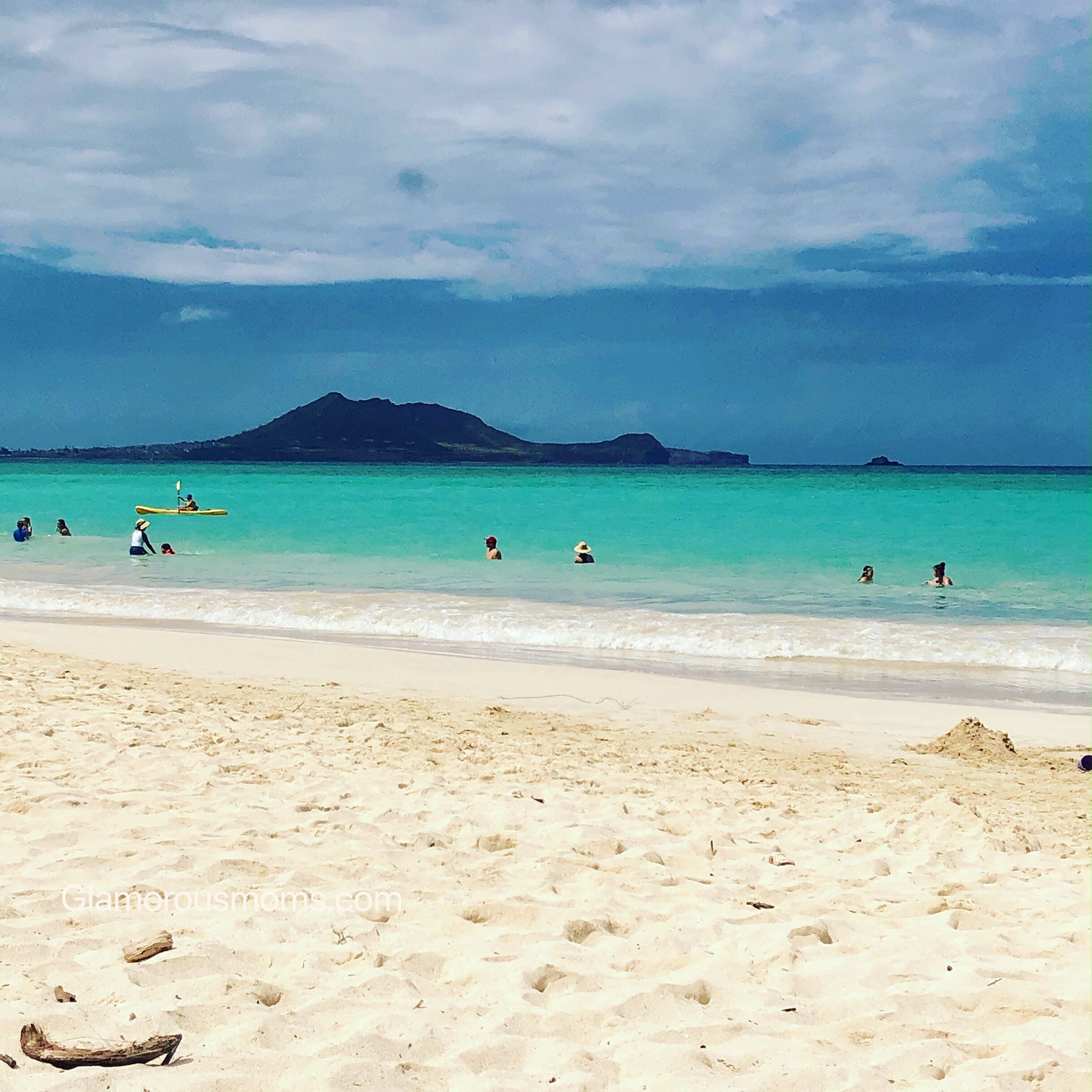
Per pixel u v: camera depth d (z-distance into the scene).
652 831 6.77
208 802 6.86
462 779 8.05
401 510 48.81
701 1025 4.01
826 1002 4.30
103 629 16.50
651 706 12.09
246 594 20.94
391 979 4.25
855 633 17.05
